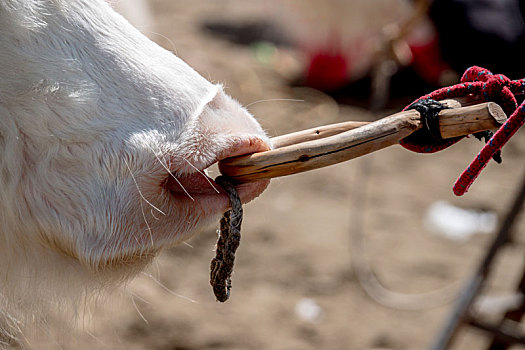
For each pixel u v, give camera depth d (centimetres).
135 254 145
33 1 138
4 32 135
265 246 384
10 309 168
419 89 549
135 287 333
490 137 135
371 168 473
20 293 157
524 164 483
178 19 689
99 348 287
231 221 142
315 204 429
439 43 393
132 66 143
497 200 439
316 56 576
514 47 340
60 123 138
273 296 347
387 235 402
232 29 675
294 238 392
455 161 490
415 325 334
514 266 373
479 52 358
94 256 141
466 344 318
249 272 363
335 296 351
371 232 404
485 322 251
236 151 142
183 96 145
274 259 374
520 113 121
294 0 579
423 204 435
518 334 248
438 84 543
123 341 304
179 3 740
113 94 141
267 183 150
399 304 346
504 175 470
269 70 601
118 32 145
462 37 362
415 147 134
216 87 152
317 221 410
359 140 131
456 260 383
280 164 137
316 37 575
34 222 141
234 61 607
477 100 134
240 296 345
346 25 554
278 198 433
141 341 308
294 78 592
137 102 142
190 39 640
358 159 485
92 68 141
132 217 141
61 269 149
